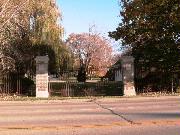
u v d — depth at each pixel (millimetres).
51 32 39906
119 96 30844
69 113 17219
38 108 20641
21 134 11430
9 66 32875
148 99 27719
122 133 11461
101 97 30156
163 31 31312
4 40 33094
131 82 31922
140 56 33375
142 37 32156
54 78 55344
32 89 33906
